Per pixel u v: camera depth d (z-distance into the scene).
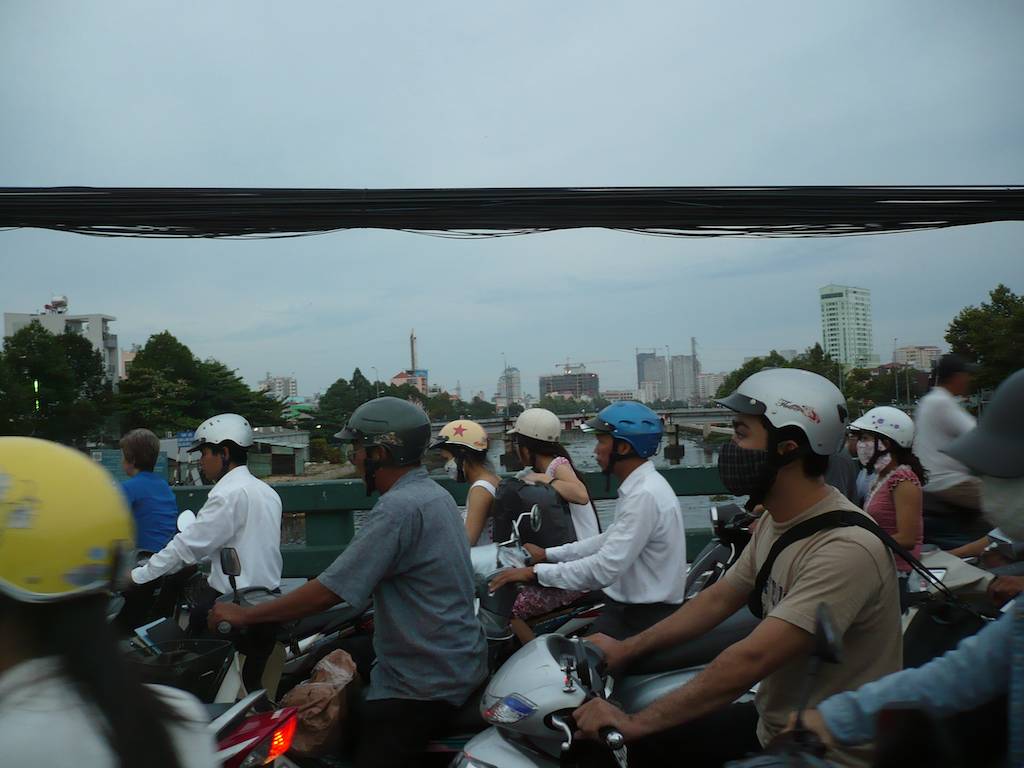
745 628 3.64
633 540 4.02
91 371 82.00
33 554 1.34
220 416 4.64
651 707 2.56
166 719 1.46
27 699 1.32
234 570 3.60
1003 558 4.04
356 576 3.24
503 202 6.34
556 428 5.31
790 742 1.83
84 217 6.20
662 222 6.40
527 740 3.03
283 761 3.03
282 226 6.33
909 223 6.38
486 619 4.18
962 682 1.76
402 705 3.29
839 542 2.35
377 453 3.43
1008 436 1.71
